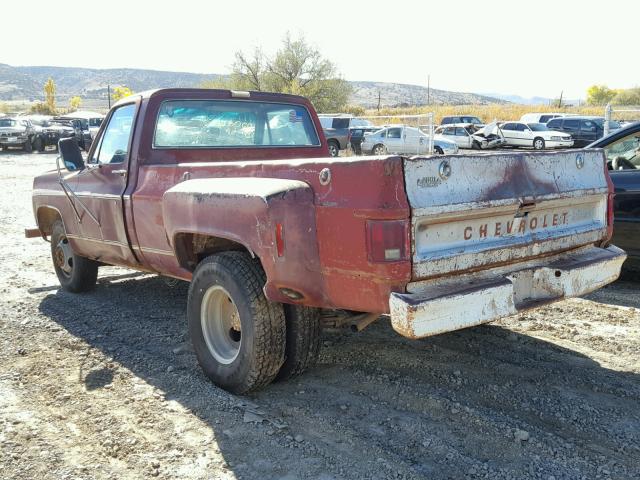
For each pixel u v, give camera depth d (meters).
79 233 6.02
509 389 4.16
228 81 53.31
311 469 3.28
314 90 50.94
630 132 6.85
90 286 6.68
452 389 4.17
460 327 3.42
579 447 3.46
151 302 6.39
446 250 3.49
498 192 3.66
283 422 3.77
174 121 5.33
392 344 5.01
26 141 34.84
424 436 3.57
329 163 3.54
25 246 9.49
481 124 40.47
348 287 3.50
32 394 4.20
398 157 3.26
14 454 3.44
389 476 3.20
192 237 4.52
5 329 5.53
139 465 3.33
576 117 33.06
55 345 5.12
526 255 3.88
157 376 4.47
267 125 5.92
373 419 3.79
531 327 5.35
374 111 59.72
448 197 3.43
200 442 3.55
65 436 3.64
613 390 4.12
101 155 5.77
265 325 3.94
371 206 3.29
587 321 5.50
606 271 4.27
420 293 3.37
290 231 3.63
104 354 4.90
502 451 3.42
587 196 4.23
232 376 4.10
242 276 3.97
